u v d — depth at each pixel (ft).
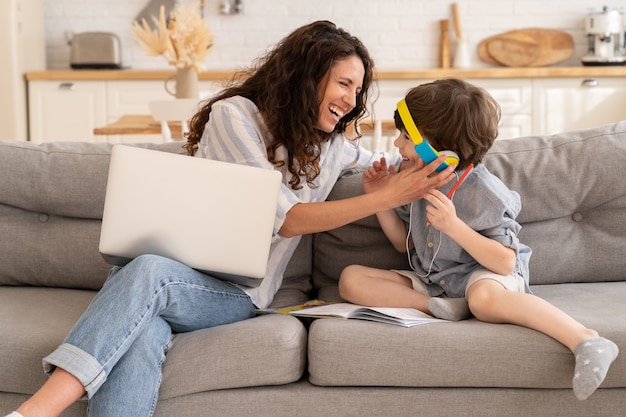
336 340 6.13
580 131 8.19
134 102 18.34
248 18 19.63
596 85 17.69
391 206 6.75
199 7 19.63
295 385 6.27
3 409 6.39
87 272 7.97
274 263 7.35
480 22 19.39
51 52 19.97
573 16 19.22
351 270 7.36
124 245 6.39
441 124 6.77
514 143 8.13
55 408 5.62
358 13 19.54
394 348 6.10
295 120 7.06
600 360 5.73
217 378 6.13
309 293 8.23
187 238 6.40
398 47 19.60
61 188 7.96
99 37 19.10
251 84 7.38
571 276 7.97
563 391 6.19
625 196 7.88
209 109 7.50
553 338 6.14
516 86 17.80
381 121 11.82
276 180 6.40
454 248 7.09
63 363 5.69
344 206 6.73
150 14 19.69
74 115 18.44
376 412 6.17
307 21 19.60
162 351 6.15
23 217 8.14
